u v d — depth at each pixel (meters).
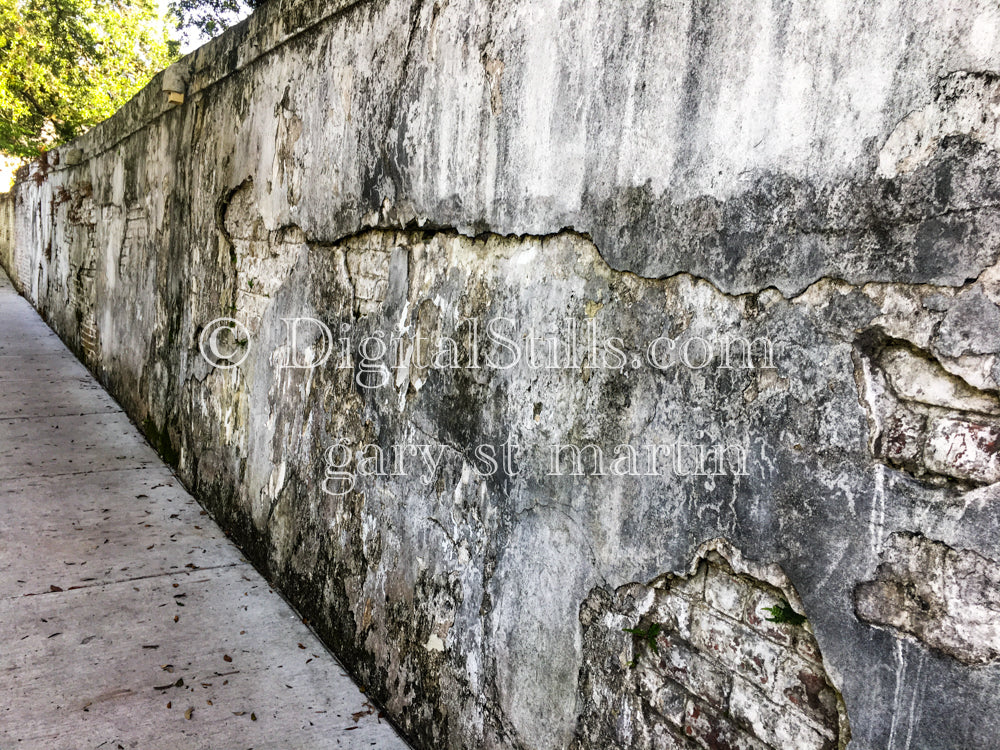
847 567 1.15
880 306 1.10
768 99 1.23
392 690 2.38
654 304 1.46
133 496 4.12
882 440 1.11
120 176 5.76
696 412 1.39
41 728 2.16
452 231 2.07
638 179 1.48
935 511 1.04
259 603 3.05
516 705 1.86
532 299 1.78
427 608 2.22
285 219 3.12
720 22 1.30
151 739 2.16
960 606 1.02
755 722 1.30
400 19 2.27
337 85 2.66
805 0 1.17
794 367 1.22
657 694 1.49
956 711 1.02
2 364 7.04
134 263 5.44
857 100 1.11
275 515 3.22
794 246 1.21
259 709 2.35
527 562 1.82
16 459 4.51
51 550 3.34
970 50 0.98
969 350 1.01
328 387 2.79
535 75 1.73
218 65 3.75
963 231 1.00
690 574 1.41
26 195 11.01
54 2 15.91
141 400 5.35
